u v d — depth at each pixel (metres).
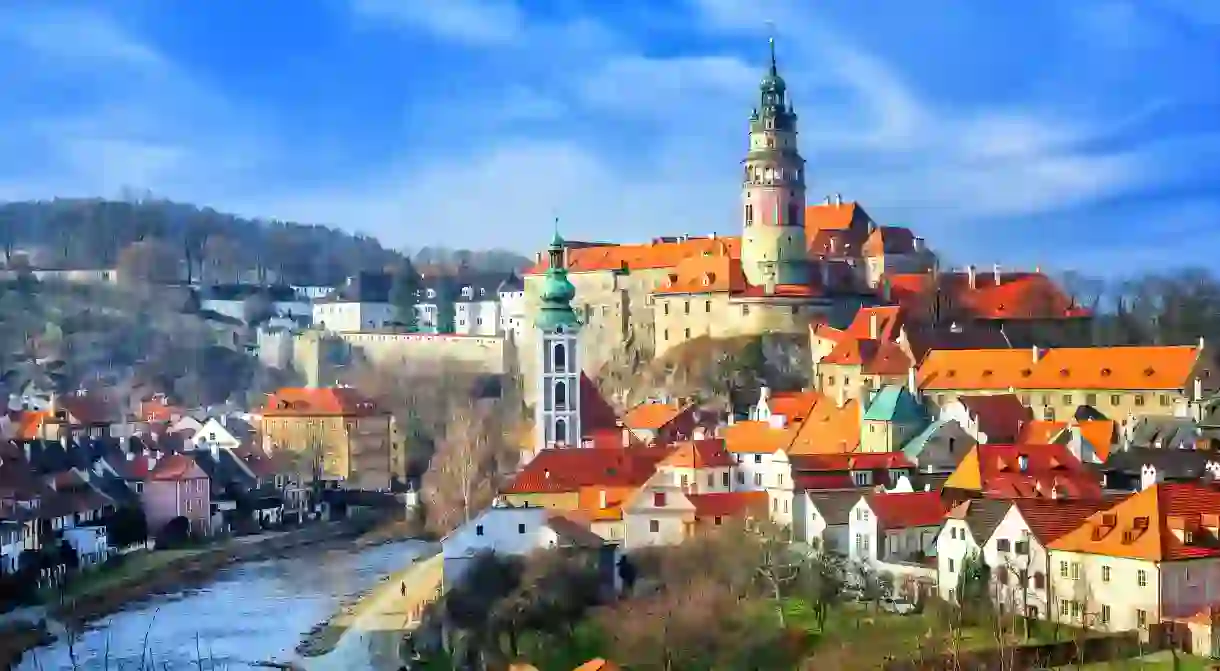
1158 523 153.00
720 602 169.00
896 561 183.50
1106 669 138.88
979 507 172.38
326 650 191.50
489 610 180.12
